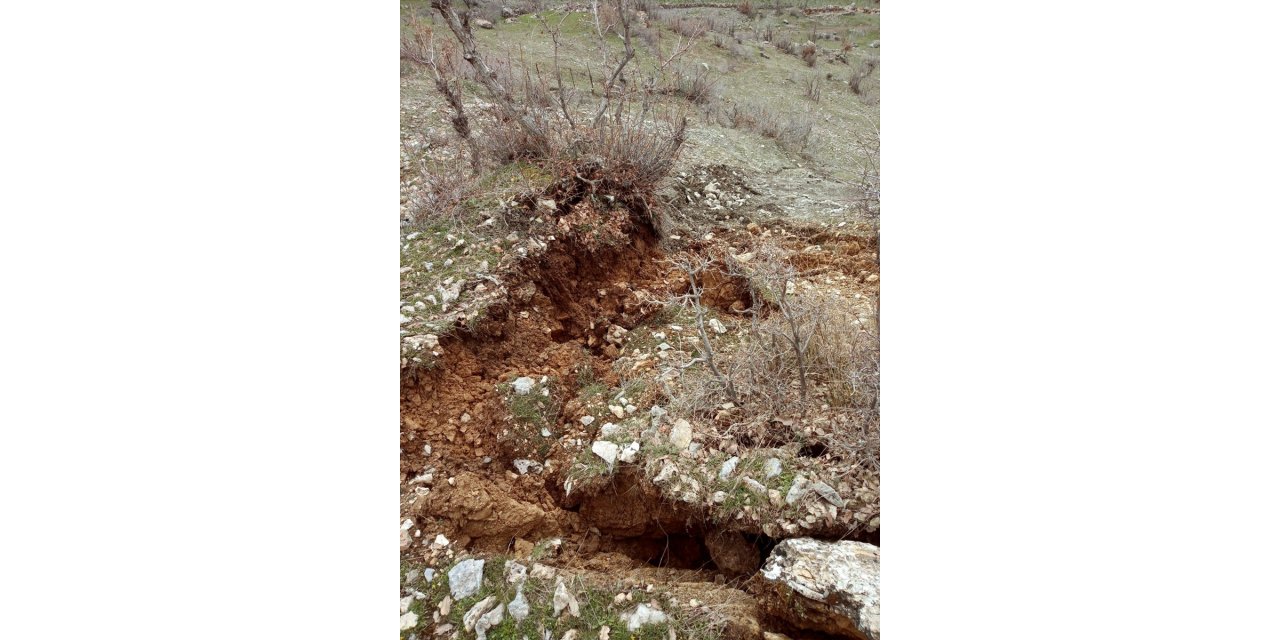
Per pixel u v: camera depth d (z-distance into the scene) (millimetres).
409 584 2232
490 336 3086
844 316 3250
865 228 4438
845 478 2434
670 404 2822
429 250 3484
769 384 2830
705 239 4324
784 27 9734
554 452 2793
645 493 2521
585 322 3520
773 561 2168
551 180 3994
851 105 7492
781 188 5258
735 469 2496
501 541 2504
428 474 2570
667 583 2309
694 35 6055
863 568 2090
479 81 5016
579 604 2131
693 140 5676
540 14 6820
